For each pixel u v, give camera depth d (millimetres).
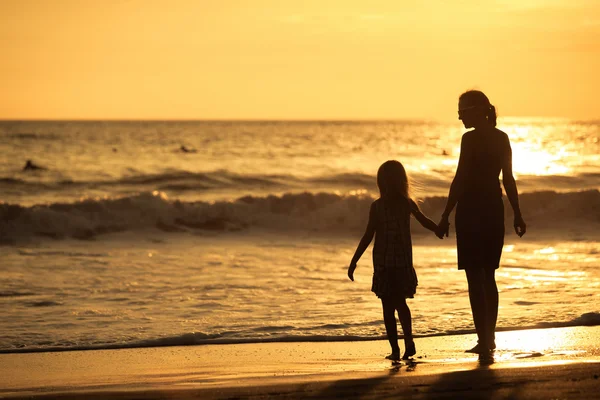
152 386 6500
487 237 7816
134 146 91875
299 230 25250
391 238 7613
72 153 75938
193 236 23953
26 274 15992
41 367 7957
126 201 25594
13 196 37344
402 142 108250
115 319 11031
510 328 9539
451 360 7406
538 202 26297
